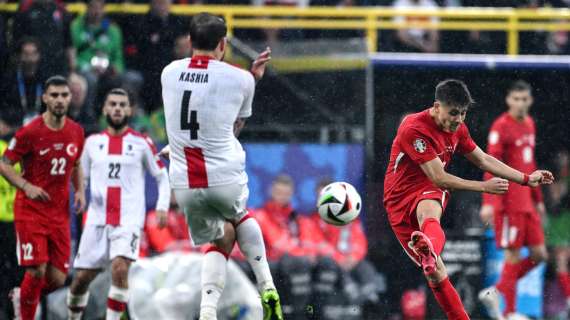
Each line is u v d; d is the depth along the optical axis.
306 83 41.12
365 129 40.84
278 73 41.12
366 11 47.41
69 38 43.59
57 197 33.75
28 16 41.69
